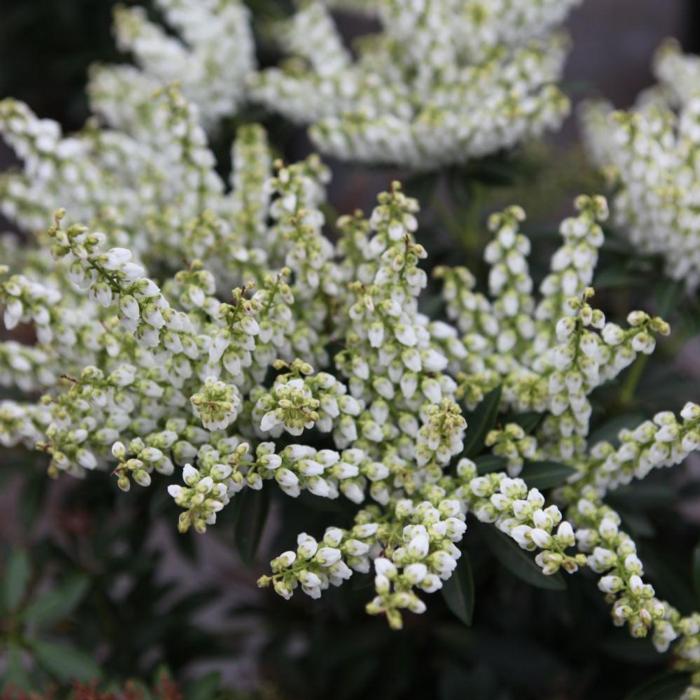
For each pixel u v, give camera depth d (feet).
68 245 2.64
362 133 3.14
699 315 3.05
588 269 2.82
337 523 2.92
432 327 2.80
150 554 3.41
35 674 3.15
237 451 2.65
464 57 3.28
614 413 3.04
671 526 3.21
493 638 3.32
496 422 2.81
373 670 3.31
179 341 2.69
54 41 5.36
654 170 2.97
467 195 3.20
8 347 2.85
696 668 2.80
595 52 6.36
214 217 2.90
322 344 2.83
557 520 2.64
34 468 3.19
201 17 3.40
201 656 3.40
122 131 3.41
